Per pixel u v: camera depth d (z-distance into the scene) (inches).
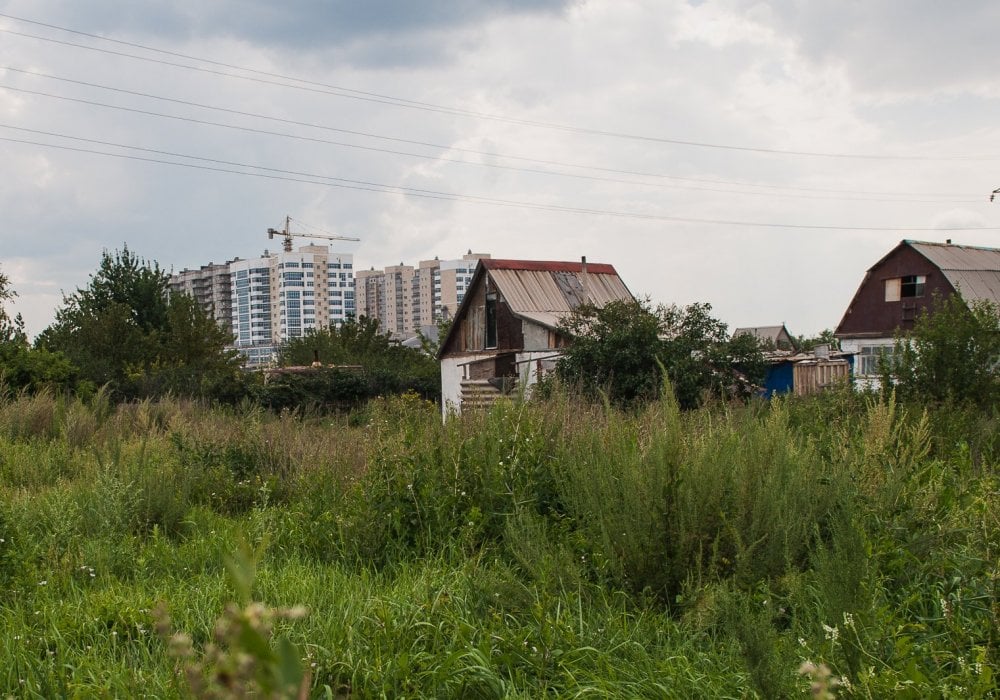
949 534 216.5
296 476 381.7
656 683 158.4
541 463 282.2
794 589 181.5
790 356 922.7
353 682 160.9
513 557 238.2
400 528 265.9
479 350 1216.8
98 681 167.5
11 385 855.7
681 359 753.6
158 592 222.4
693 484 212.7
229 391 1041.5
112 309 1370.6
